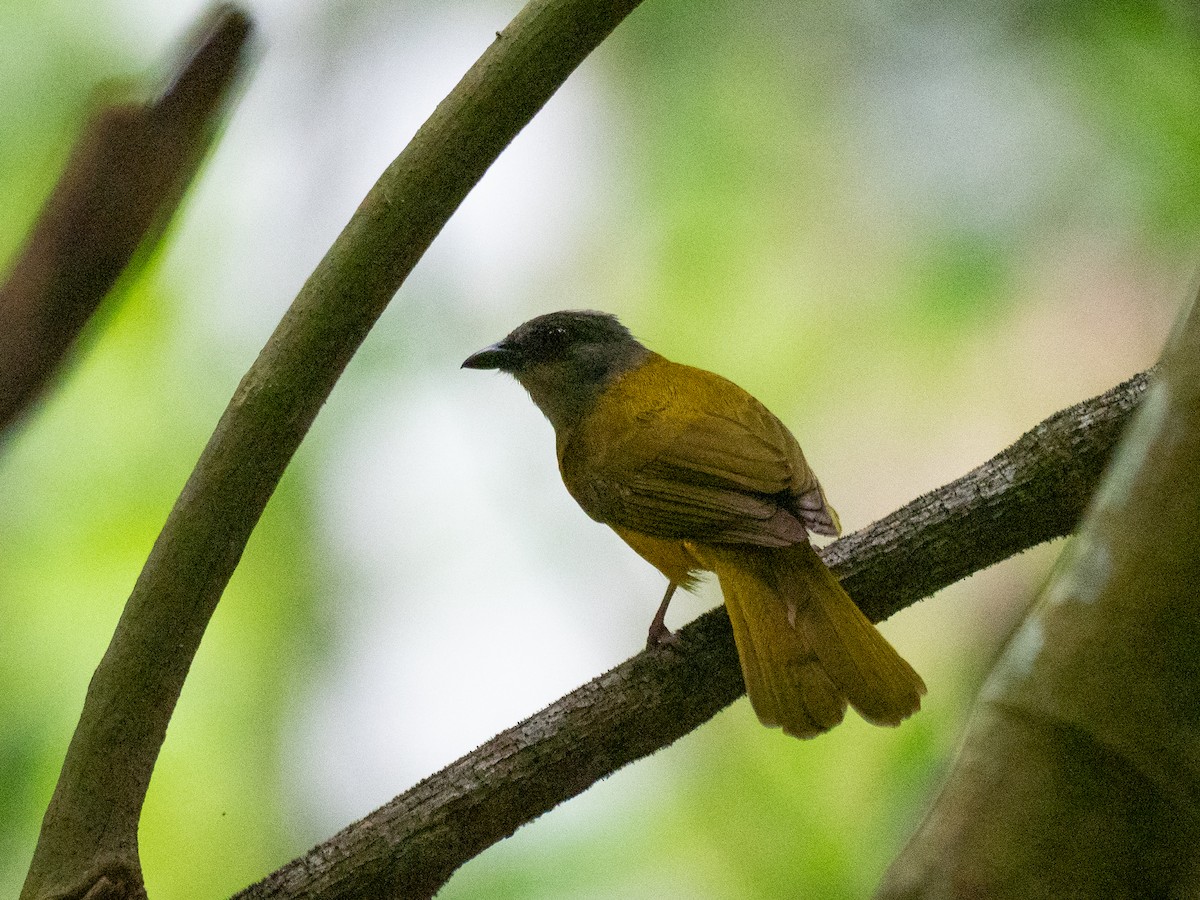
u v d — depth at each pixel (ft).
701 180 43.01
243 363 39.81
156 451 38.50
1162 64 39.50
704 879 35.50
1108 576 12.30
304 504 39.68
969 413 41.06
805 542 26.50
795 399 42.11
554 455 42.29
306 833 36.68
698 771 36.99
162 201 19.33
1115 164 39.78
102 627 36.91
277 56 41.50
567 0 19.57
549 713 25.53
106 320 20.10
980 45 41.50
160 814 35.94
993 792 12.30
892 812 35.29
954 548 26.40
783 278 42.47
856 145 42.29
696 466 29.17
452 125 19.71
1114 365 39.68
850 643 25.02
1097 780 12.05
